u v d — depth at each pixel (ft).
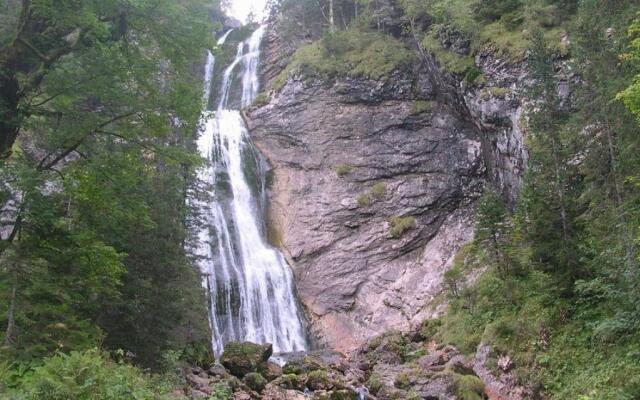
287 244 117.19
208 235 114.42
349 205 116.37
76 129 47.78
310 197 120.78
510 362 59.41
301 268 113.09
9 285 39.01
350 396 61.31
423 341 86.74
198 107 52.26
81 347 41.34
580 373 51.49
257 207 125.80
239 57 174.29
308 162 126.21
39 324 40.52
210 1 53.83
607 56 57.00
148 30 50.08
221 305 106.52
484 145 111.65
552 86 66.13
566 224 59.06
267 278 112.47
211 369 67.97
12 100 46.42
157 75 53.52
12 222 42.27
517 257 73.46
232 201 123.13
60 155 48.62
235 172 127.95
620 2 61.72
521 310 65.87
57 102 47.75
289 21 167.73
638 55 48.75
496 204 79.51
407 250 109.29
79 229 48.80
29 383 33.12
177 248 65.16
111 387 34.58
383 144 122.01
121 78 48.55
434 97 123.65
